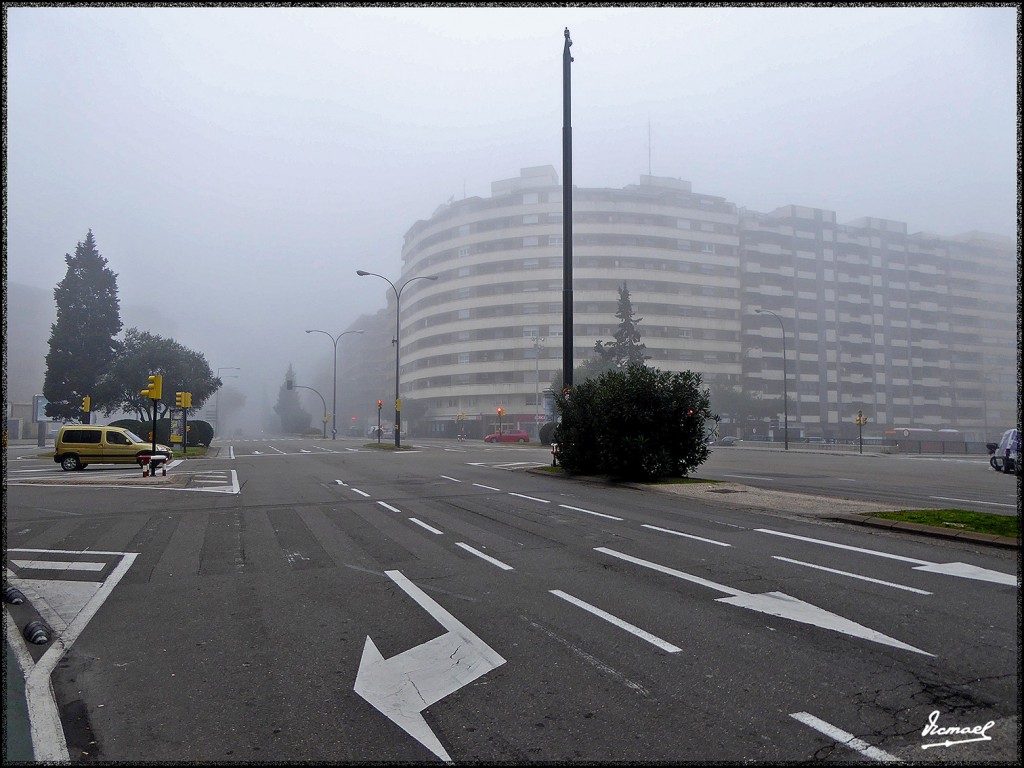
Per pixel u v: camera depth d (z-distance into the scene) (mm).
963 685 4312
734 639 5277
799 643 5152
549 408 61750
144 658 5176
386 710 4172
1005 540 8531
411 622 5938
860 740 3621
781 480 19984
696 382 18531
